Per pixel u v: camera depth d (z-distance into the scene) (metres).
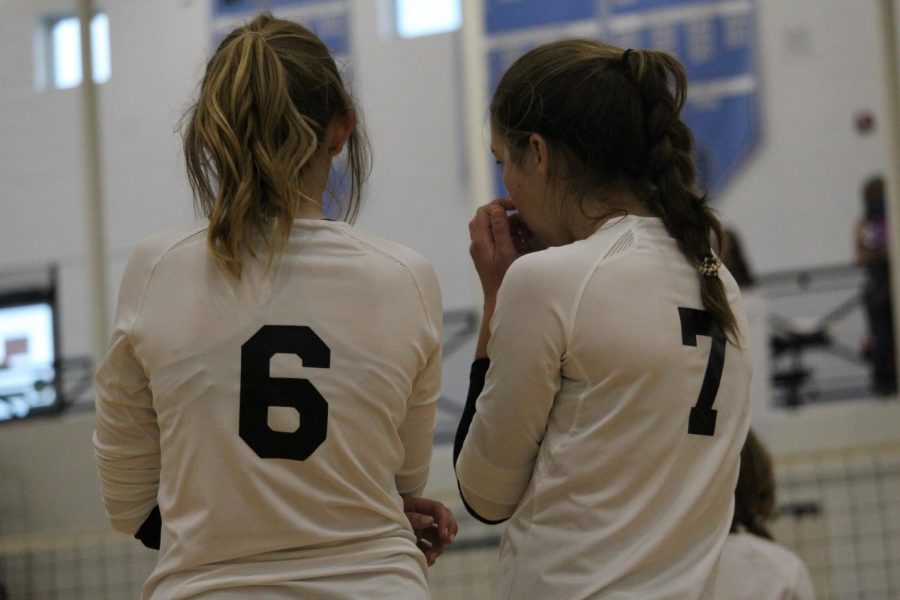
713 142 20.05
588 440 3.52
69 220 21.86
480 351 4.09
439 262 21.00
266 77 3.58
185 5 21.86
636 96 3.76
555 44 3.94
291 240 3.61
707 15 20.05
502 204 4.23
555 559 3.49
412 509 4.05
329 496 3.41
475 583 13.64
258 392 3.42
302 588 3.29
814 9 20.19
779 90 20.20
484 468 3.71
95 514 13.17
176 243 3.63
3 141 22.28
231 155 3.52
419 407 3.80
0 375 20.69
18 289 21.59
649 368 3.52
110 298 21.30
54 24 22.55
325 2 21.78
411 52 21.59
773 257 20.06
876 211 19.19
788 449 12.98
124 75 21.97
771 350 19.39
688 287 3.70
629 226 3.74
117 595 14.32
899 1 14.41
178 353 3.46
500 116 3.90
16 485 13.35
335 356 3.51
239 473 3.37
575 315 3.54
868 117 19.97
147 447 3.67
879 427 12.80
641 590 3.40
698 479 3.56
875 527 14.35
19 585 14.54
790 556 4.96
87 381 20.88
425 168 21.33
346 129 3.85
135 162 21.72
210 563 3.35
